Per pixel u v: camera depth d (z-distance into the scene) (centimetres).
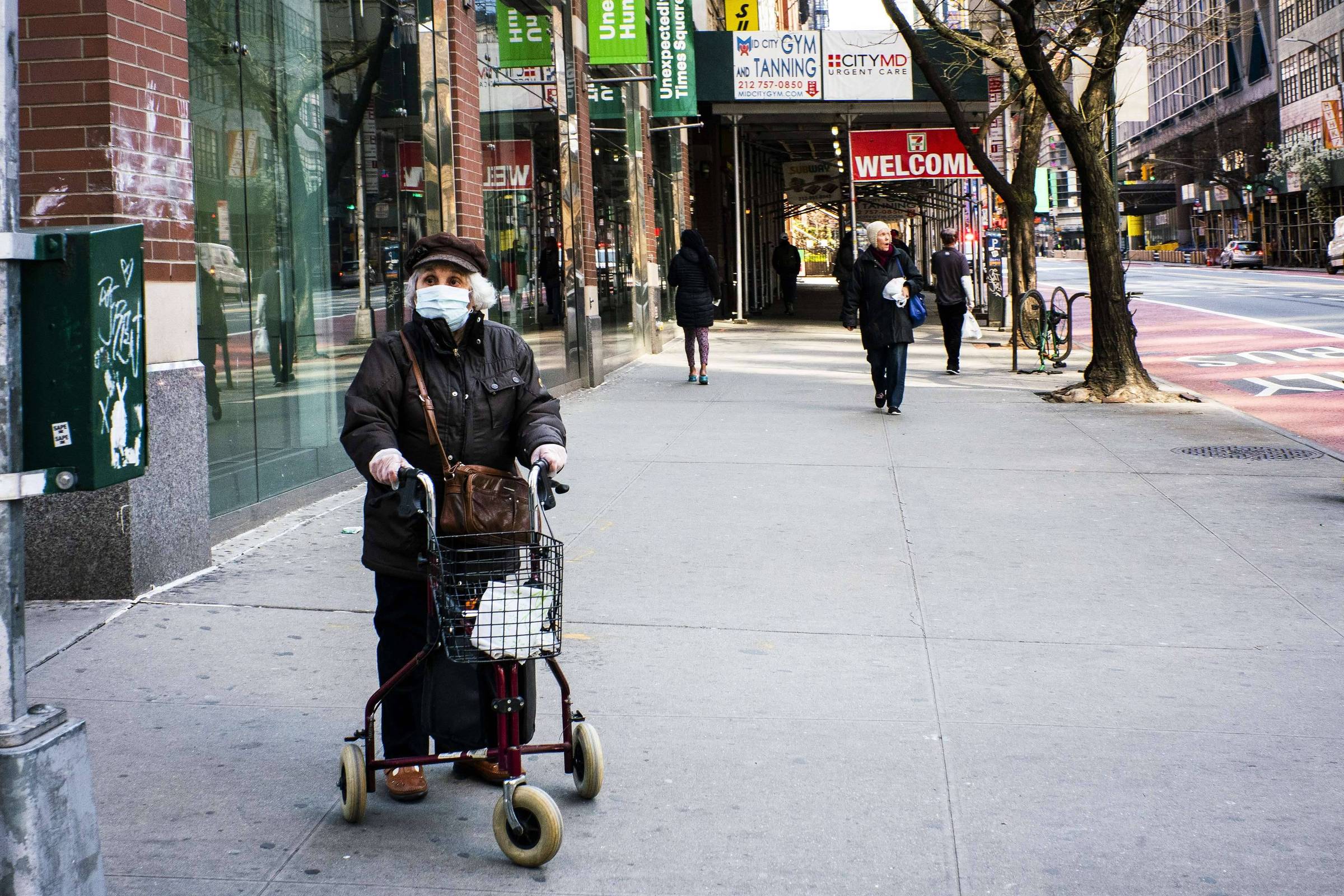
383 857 362
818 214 8894
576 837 374
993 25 1897
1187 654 550
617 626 588
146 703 478
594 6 1683
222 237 746
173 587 628
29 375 265
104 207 579
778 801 399
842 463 1029
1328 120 7525
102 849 363
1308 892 340
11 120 263
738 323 2964
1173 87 11662
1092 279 1433
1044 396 1445
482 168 1228
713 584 664
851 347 2259
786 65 2578
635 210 2059
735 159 2886
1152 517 824
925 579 675
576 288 1575
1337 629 583
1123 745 446
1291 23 8444
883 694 498
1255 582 667
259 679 506
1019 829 379
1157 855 362
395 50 1025
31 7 575
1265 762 430
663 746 444
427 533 365
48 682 498
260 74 805
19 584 266
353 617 589
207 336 722
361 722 463
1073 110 1412
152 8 615
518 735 364
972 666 533
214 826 380
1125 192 8100
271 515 801
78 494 596
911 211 4484
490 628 350
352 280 945
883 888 344
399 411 384
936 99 2591
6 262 260
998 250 2645
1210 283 5203
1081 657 546
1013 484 938
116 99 581
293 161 851
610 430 1220
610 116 1877
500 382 389
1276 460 1033
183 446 645
